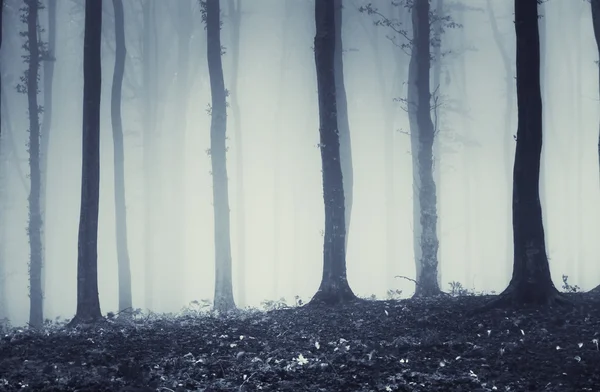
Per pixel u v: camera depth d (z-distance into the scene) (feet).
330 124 69.82
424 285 83.35
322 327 53.83
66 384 35.01
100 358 42.47
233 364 40.09
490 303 53.78
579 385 33.37
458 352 41.57
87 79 68.44
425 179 85.61
